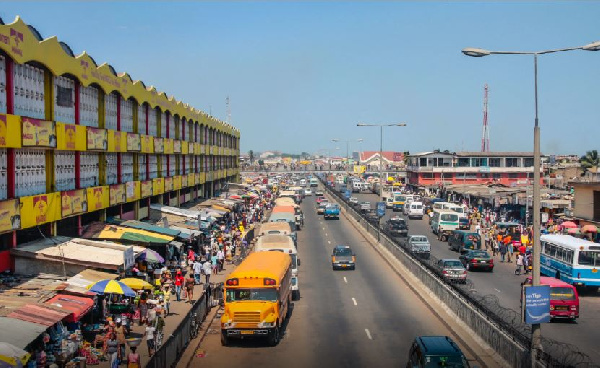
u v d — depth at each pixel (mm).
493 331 23594
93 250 28891
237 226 66750
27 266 27250
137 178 47781
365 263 50188
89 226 36406
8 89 27641
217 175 90250
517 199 73875
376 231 61125
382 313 31875
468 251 47031
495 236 57562
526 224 64000
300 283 41125
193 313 27234
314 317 31141
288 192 101938
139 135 46781
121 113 44688
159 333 24844
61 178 33625
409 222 83438
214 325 30297
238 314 25672
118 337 23250
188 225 48219
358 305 33938
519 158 124500
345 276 43875
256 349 25516
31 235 29984
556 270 38906
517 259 44156
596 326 28828
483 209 84625
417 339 20172
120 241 35312
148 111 52000
